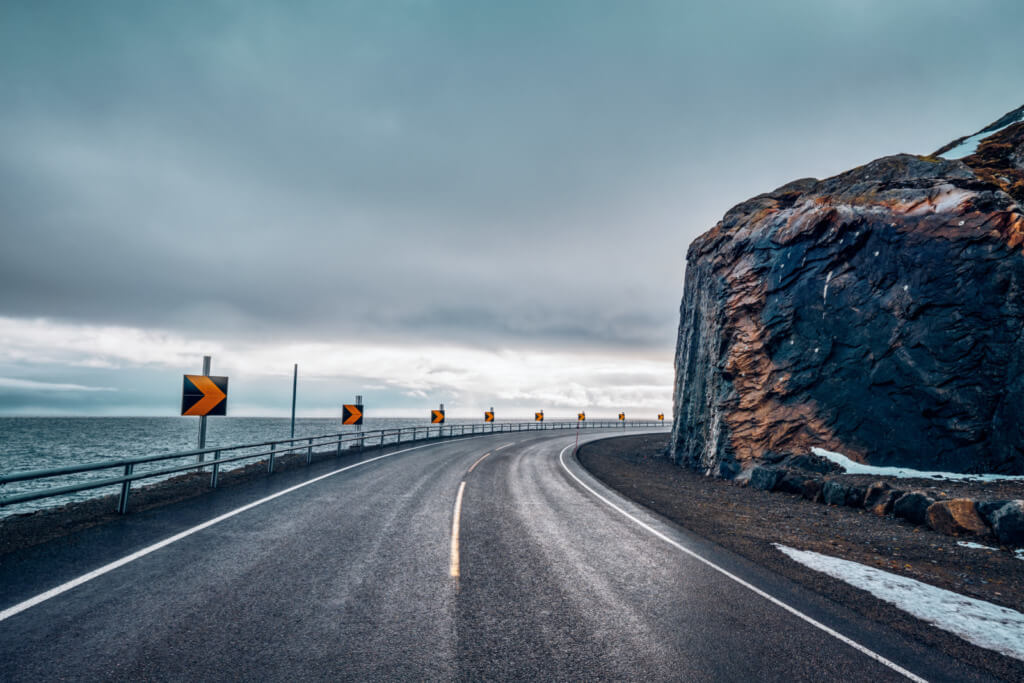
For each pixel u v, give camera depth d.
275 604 4.43
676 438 25.12
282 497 9.86
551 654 3.72
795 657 3.91
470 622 4.25
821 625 4.62
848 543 8.44
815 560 7.13
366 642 3.77
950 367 13.37
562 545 7.16
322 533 7.09
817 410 15.87
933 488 11.23
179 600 4.41
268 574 5.24
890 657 4.01
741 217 22.81
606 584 5.50
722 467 17.72
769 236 19.62
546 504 10.65
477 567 5.85
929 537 8.88
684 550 7.29
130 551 5.78
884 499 10.95
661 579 5.80
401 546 6.60
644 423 82.62
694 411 22.81
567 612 4.60
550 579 5.55
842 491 11.93
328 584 5.03
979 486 11.19
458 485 12.63
